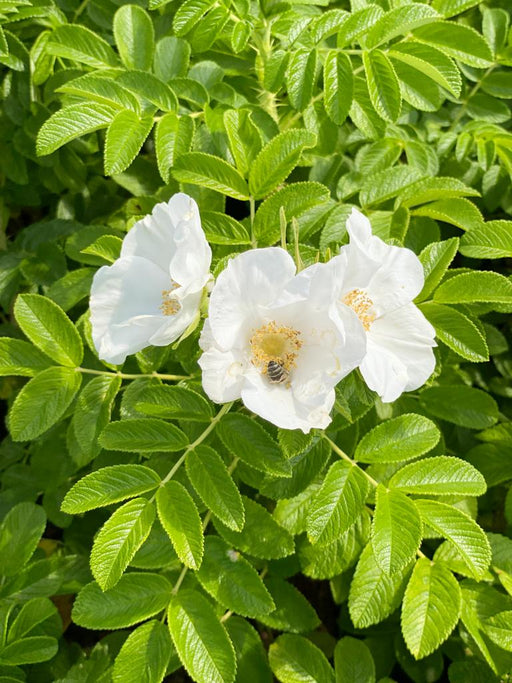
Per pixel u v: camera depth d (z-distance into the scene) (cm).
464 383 55
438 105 52
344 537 47
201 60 57
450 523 40
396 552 38
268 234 46
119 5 58
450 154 62
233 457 47
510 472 52
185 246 36
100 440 41
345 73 48
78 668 47
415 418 43
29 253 58
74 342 45
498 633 42
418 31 51
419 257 45
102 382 45
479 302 47
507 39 61
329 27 49
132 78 49
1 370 45
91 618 40
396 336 39
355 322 34
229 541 43
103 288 40
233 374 36
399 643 52
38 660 42
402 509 39
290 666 46
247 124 47
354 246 36
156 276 40
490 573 45
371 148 56
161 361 46
